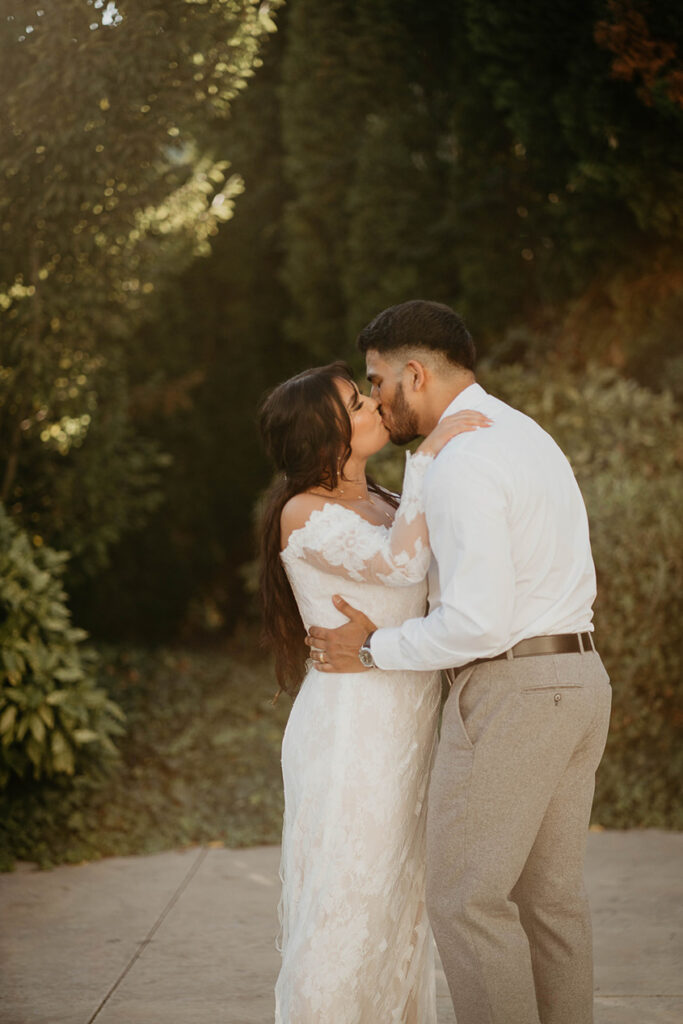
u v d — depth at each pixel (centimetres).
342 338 845
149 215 618
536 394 647
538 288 729
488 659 224
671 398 652
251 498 929
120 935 367
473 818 220
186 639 908
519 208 720
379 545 238
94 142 514
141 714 640
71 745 487
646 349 688
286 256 909
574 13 534
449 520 219
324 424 246
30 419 642
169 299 886
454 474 220
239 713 656
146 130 519
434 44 704
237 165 899
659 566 510
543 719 220
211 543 915
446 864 222
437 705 255
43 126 511
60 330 613
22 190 548
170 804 521
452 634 217
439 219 758
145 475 875
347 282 791
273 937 363
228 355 924
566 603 227
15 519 666
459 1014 221
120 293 655
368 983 241
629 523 517
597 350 696
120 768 557
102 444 705
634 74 502
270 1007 304
